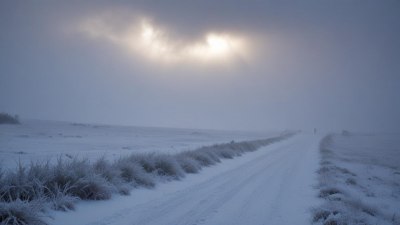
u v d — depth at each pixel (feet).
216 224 26.68
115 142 137.59
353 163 93.25
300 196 40.60
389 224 30.96
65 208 26.43
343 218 28.22
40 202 24.93
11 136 127.65
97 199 31.09
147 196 35.27
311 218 30.45
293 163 80.84
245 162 79.30
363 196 45.75
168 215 28.27
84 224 24.07
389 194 50.96
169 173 48.39
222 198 36.63
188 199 35.14
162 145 131.95
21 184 27.30
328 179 51.90
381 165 95.91
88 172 33.19
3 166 47.19
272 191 42.75
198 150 75.56
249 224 27.48
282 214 31.42
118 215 27.17
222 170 62.18
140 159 48.01
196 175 53.47
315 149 136.77
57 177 30.53
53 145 102.58
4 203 22.76
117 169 39.29
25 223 22.08
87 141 132.87
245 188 43.75
